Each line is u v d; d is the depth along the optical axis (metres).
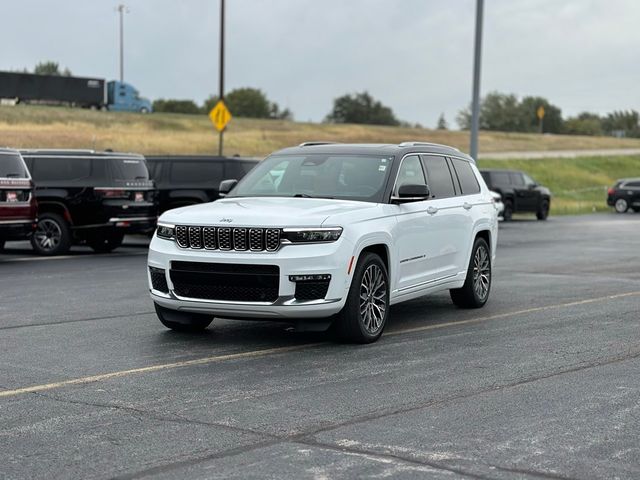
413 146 10.31
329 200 9.20
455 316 10.74
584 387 7.02
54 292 12.69
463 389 6.93
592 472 5.00
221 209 8.73
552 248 21.86
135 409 6.31
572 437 5.66
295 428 5.85
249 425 5.92
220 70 39.31
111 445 5.47
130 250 20.45
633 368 7.75
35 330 9.58
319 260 8.27
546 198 37.94
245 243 8.34
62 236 18.72
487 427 5.88
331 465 5.09
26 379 7.25
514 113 156.00
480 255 11.47
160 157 21.64
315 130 81.62
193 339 9.05
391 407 6.39
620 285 14.00
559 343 8.93
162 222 8.85
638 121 183.00
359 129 87.00
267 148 58.53
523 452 5.35
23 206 16.61
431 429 5.83
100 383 7.11
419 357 8.18
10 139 45.66
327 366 7.77
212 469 5.02
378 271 8.95
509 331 9.65
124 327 9.78
